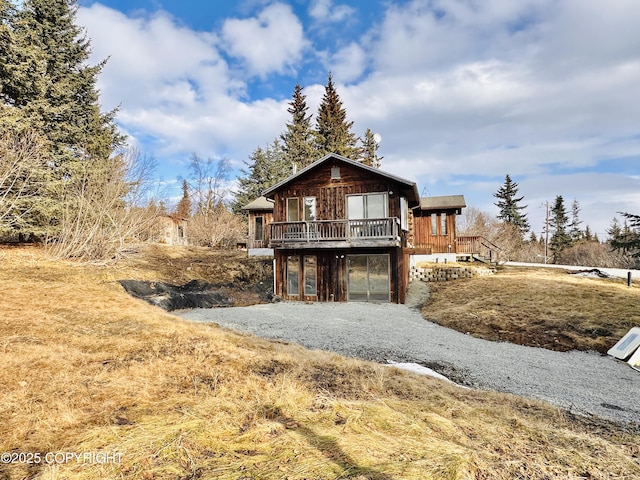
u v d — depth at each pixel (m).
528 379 7.10
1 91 13.83
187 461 2.66
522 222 49.84
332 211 16.16
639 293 13.33
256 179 42.25
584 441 4.02
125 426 3.18
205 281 16.64
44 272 11.57
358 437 3.29
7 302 7.79
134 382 4.37
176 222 32.56
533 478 2.99
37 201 13.45
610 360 8.47
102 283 11.98
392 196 15.47
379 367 6.22
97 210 15.31
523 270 20.02
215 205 43.94
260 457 2.79
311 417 3.72
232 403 3.91
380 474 2.62
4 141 12.18
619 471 3.30
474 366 7.81
